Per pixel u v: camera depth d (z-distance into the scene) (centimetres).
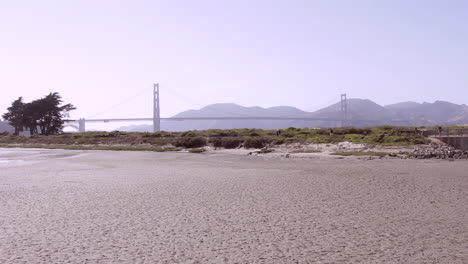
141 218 1135
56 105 11356
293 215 1154
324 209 1231
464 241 886
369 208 1239
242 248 854
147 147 5253
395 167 2420
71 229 1023
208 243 892
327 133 5003
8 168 2733
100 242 909
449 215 1133
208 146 5012
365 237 926
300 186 1712
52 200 1427
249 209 1241
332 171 2273
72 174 2295
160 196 1494
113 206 1309
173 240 918
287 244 879
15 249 866
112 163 3083
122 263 773
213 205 1310
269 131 5922
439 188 1612
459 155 2988
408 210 1205
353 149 3728
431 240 897
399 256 794
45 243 906
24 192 1619
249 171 2355
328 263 760
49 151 5156
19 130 11519
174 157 3706
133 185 1802
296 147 4244
